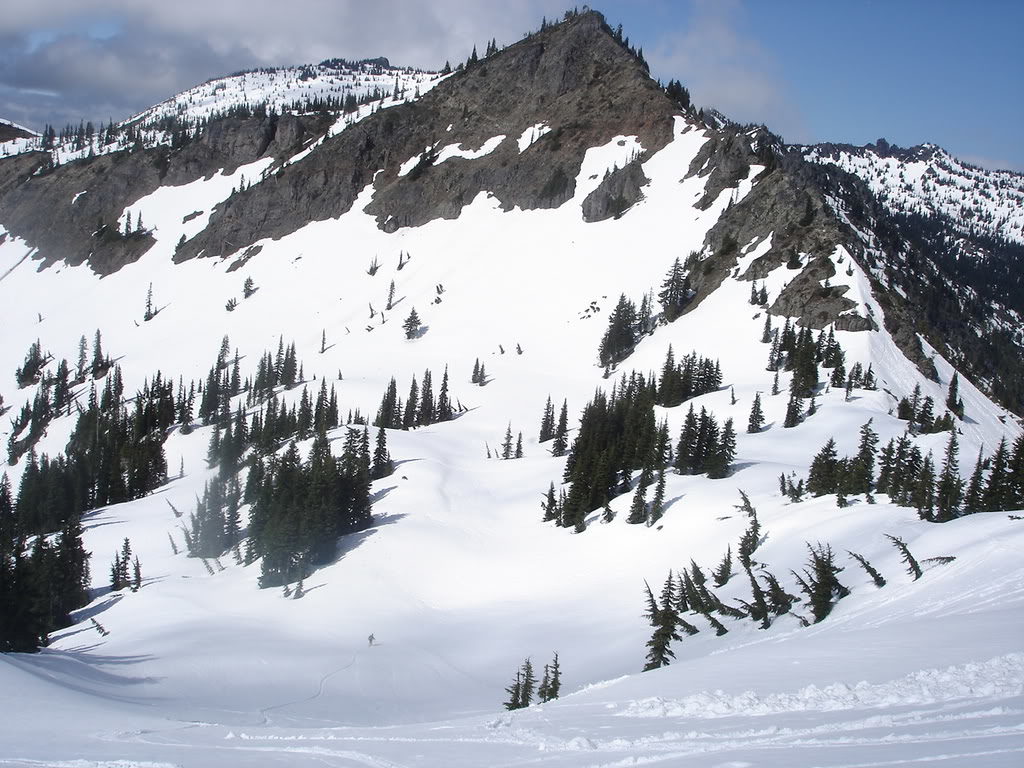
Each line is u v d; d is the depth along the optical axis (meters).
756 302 154.00
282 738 27.80
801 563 52.34
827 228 158.75
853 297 141.25
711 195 195.25
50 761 24.91
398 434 135.00
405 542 85.81
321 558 83.62
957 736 17.61
